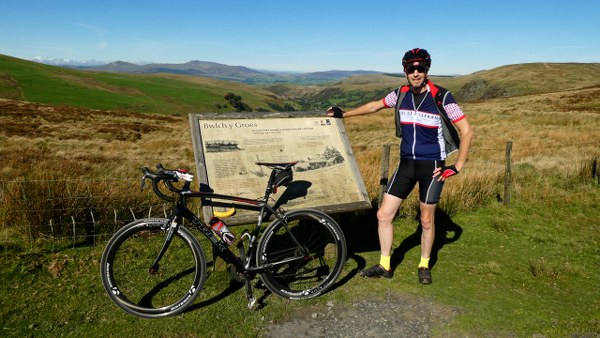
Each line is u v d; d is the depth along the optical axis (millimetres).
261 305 3689
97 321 3391
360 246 5105
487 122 31562
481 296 3896
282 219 3656
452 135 3654
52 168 9359
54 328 3270
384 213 4027
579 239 5555
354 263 4586
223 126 4316
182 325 3363
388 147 5773
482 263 4672
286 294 3750
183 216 3482
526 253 5047
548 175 9188
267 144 4324
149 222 3422
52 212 5000
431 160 3707
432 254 4926
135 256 4551
